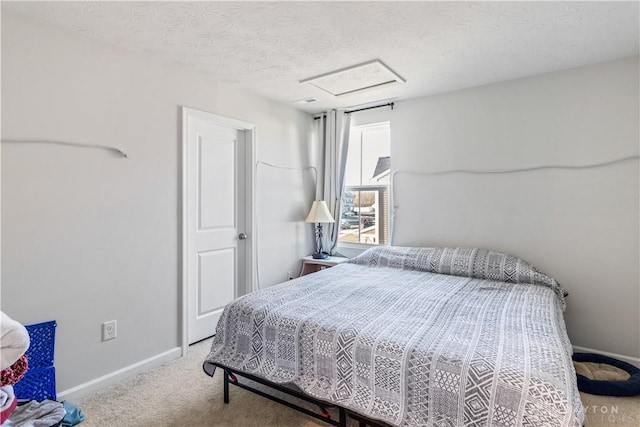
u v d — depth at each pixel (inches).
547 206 103.1
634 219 91.1
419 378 50.8
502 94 110.3
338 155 143.3
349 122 143.2
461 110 117.9
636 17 71.9
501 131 110.6
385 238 140.1
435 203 123.6
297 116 144.0
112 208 84.1
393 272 107.6
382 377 54.1
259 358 68.2
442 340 55.2
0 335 33.5
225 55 91.3
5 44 67.2
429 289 87.0
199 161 108.9
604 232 95.0
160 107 94.3
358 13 70.7
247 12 70.2
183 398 77.2
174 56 91.8
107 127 82.9
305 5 67.7
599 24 74.9
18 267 69.2
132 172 88.0
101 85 81.9
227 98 113.7
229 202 119.8
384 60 94.8
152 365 92.5
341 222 149.8
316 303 74.6
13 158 68.4
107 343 83.3
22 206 69.6
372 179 143.8
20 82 69.1
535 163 104.9
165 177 95.8
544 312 69.2
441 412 48.6
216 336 75.4
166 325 96.6
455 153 119.3
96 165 81.0
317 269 144.8
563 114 100.5
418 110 127.0
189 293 106.0
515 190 108.3
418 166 127.0
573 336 99.4
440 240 122.7
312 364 61.4
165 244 96.1
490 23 74.7
